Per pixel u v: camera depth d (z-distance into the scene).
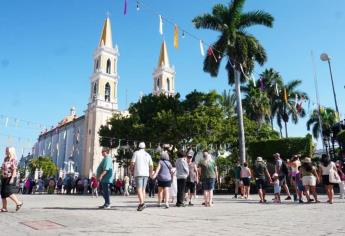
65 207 10.43
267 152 30.62
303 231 5.37
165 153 10.47
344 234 5.02
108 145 38.38
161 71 85.62
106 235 5.05
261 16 28.30
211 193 11.39
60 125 92.25
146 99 37.12
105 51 75.44
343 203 11.97
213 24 28.48
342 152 26.42
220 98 37.19
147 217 7.46
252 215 7.95
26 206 11.05
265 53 28.53
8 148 9.12
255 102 42.56
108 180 9.86
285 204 12.07
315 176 12.62
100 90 72.44
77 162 75.12
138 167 9.12
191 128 30.89
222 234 5.10
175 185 13.38
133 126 34.38
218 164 40.28
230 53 27.52
